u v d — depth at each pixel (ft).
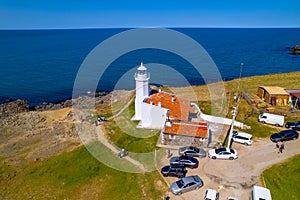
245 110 158.40
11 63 442.91
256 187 84.23
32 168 121.80
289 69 372.38
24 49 636.48
